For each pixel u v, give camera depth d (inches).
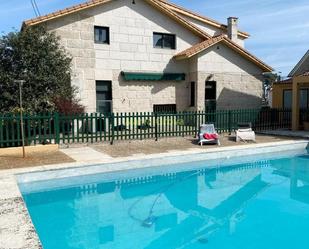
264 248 233.5
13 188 304.0
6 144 489.1
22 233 204.5
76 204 324.2
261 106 933.2
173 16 831.7
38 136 506.9
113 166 415.5
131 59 792.9
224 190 376.5
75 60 727.1
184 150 504.4
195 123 658.8
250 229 266.2
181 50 862.5
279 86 970.1
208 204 330.3
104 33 767.1
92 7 738.2
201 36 884.6
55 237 249.8
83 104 731.4
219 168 472.4
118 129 582.6
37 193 352.5
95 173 403.5
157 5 804.6
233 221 282.0
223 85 869.2
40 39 584.7
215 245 237.5
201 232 263.1
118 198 345.4
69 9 703.7
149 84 815.7
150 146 545.6
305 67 842.2
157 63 828.0
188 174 439.5
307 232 259.8
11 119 483.8
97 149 514.9
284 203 332.5
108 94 778.2
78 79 729.0
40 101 562.9
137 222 282.7
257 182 407.5
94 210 309.4
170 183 400.8
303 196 354.9
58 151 494.9
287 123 810.2
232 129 711.7
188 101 869.2
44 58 576.4
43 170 372.5
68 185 380.5
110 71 768.9
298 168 475.5
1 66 564.4
